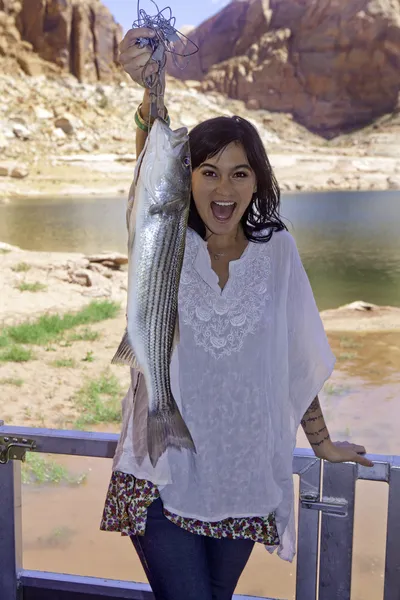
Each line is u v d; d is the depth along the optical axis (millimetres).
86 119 95625
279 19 142750
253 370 1732
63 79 118125
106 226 35594
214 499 1721
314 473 1926
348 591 1972
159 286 1498
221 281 1765
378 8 133250
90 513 4891
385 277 21844
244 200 1705
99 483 5398
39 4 118750
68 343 11008
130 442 1738
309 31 136625
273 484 1785
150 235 1458
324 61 135000
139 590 2137
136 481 1723
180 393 1718
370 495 5098
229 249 1783
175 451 1703
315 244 30281
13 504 2100
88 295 14984
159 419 1576
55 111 94688
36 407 8047
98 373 9492
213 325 1714
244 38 144000
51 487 5316
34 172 70688
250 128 1711
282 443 1823
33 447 2018
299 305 1824
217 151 1667
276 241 1787
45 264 17391
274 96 136750
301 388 1852
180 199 1459
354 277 21828
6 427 2061
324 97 135375
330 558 1964
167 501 1692
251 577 3986
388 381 9336
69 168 74375
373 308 15086
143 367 1542
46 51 119375
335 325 13336
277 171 82562
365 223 39281
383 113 132750
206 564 1767
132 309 1502
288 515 1828
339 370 9969
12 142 80125
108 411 7883
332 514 1934
